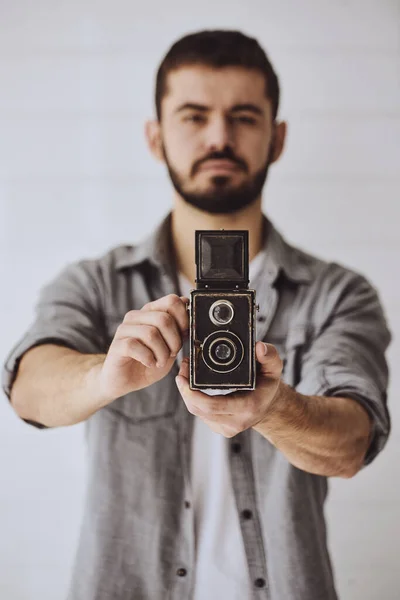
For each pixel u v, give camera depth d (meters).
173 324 1.53
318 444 1.89
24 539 2.45
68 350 2.24
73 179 2.55
